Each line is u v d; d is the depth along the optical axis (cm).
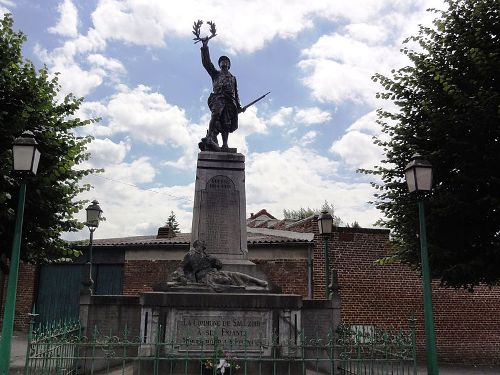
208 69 1220
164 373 839
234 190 1104
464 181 947
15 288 675
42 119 1049
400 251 1084
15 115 995
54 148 1060
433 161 977
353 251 1664
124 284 1823
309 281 1633
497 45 962
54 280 1922
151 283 1803
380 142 1101
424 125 1007
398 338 757
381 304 1634
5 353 646
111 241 2047
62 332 755
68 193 1106
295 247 1680
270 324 882
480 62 921
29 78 1044
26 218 1038
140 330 864
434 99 1007
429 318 743
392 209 1077
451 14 1020
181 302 870
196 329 865
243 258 1060
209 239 1065
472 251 960
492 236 955
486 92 893
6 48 1042
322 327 1009
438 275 973
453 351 1638
